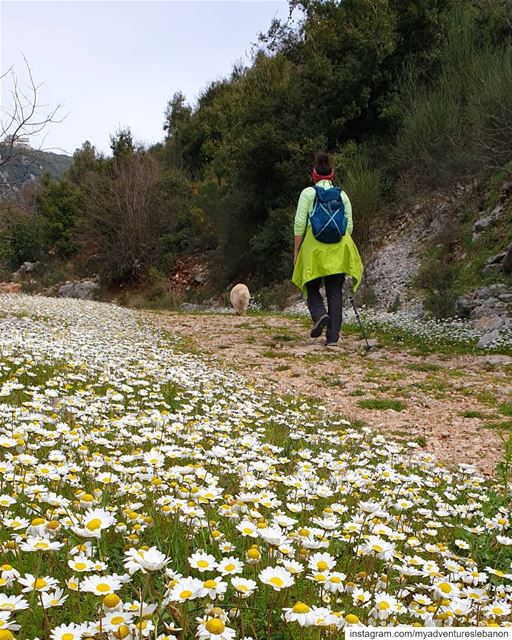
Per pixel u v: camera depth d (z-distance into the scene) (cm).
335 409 659
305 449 417
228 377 712
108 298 3058
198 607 177
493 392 758
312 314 998
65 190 3897
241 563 180
